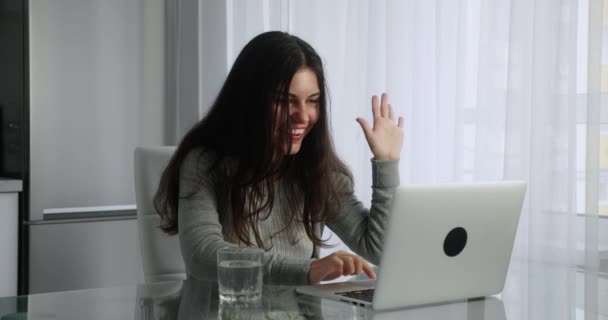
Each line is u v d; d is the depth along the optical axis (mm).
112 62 3199
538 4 2111
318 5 2963
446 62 2436
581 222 2051
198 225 1577
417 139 2527
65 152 3092
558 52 2053
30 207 3002
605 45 1979
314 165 1764
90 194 3154
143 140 3287
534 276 1709
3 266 2928
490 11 2279
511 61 2180
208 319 1164
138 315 1200
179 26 3344
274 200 1770
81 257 3104
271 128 1648
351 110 2809
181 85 3363
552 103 2080
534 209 2119
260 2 3266
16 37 3043
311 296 1345
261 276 1289
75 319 1176
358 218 1808
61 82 3074
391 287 1247
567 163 2062
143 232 1956
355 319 1183
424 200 1223
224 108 1713
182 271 1966
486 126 2293
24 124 2996
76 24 3102
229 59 3428
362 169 2750
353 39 2795
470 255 1339
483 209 1320
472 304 1365
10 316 1195
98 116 3168
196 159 1678
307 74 1659
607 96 1987
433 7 2510
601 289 1718
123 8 3219
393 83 2596
